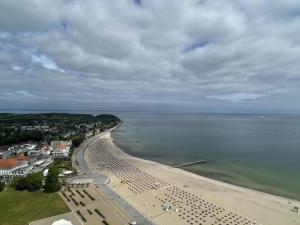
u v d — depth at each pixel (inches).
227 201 3720.5
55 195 3796.8
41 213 3181.6
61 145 7377.0
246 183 4746.6
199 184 4534.9
